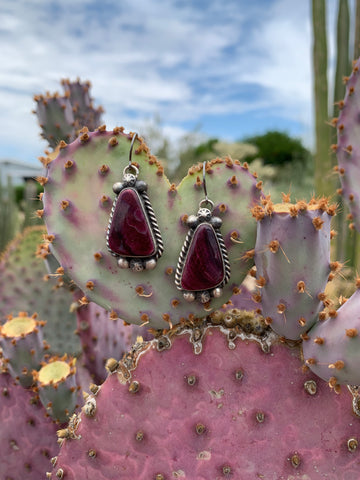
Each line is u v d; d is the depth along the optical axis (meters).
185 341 0.16
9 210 0.82
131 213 0.14
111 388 0.16
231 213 0.15
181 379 0.16
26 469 0.24
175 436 0.16
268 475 0.15
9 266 0.42
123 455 0.16
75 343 0.40
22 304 0.41
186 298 0.15
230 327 0.16
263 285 0.14
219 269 0.15
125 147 0.15
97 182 0.15
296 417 0.15
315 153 0.42
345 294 0.20
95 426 0.16
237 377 0.15
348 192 0.25
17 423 0.24
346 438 0.15
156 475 0.16
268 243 0.13
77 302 0.26
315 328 0.14
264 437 0.15
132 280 0.15
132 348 0.17
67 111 0.30
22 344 0.23
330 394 0.15
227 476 0.15
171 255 0.15
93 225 0.15
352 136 0.25
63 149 0.15
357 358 0.13
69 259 0.16
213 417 0.16
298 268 0.13
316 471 0.15
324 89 0.41
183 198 0.15
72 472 0.16
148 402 0.16
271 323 0.15
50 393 0.22
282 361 0.15
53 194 0.16
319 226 0.13
